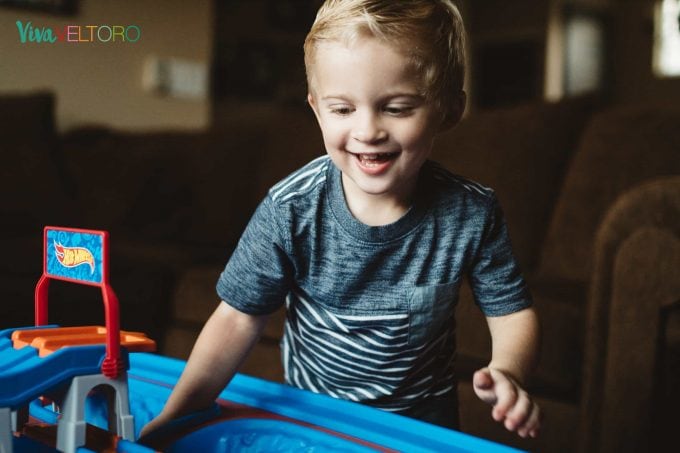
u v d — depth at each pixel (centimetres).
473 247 84
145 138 257
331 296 85
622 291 116
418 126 69
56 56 286
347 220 81
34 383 59
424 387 92
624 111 169
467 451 64
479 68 650
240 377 85
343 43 67
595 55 622
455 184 85
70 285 189
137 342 67
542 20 609
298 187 83
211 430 74
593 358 120
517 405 65
